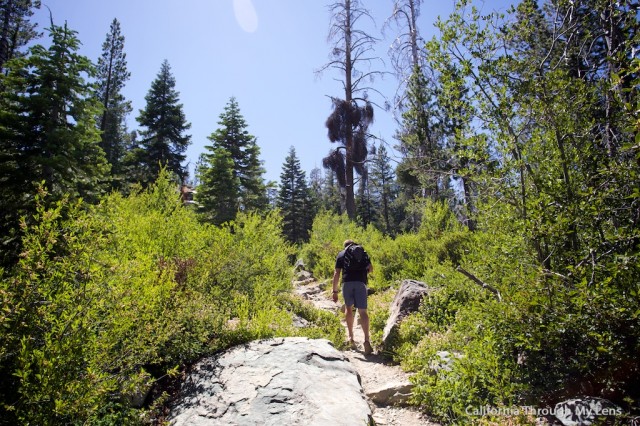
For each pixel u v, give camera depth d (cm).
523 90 395
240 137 2734
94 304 312
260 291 688
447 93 456
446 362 400
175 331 420
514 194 406
